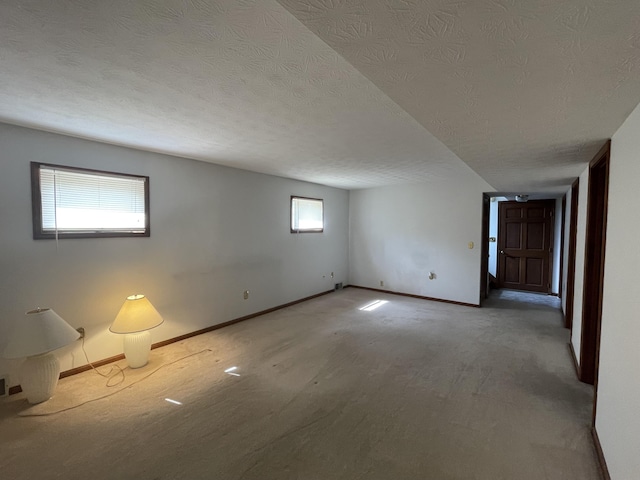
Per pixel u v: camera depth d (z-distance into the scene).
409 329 4.20
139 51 1.44
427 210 5.84
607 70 1.14
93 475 1.75
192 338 3.86
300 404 2.44
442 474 1.75
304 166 4.29
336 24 0.88
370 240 6.60
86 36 1.32
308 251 5.82
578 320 3.19
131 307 3.04
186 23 1.23
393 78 1.23
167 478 1.73
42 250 2.72
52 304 2.79
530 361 3.22
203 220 4.02
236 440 2.03
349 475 1.75
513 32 0.91
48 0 1.08
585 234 2.97
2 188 2.51
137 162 3.34
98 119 2.40
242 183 4.52
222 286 4.29
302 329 4.20
